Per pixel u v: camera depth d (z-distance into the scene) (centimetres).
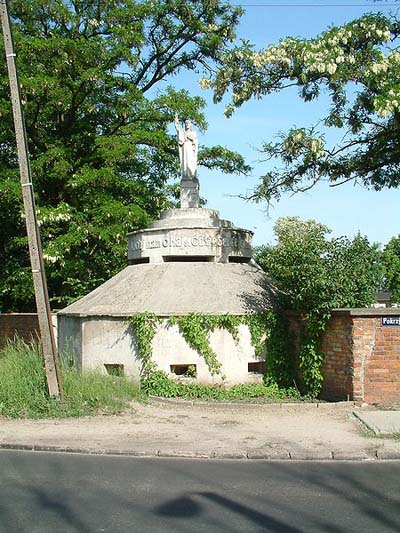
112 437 1054
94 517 653
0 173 2581
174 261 1778
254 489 757
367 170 1802
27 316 2217
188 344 1522
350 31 1520
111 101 2756
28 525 628
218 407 1331
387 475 823
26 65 2523
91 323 1641
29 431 1106
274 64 1602
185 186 1886
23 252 2847
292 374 1554
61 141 2730
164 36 3206
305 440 1016
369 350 1322
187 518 648
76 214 2542
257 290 1680
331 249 1436
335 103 1708
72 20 2658
